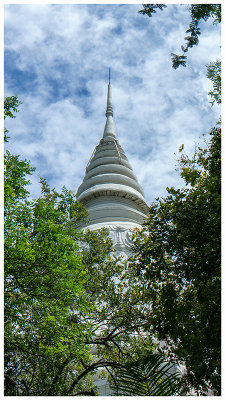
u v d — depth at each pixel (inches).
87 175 1715.1
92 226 1293.1
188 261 399.9
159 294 432.5
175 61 403.5
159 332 420.2
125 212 1427.2
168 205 422.3
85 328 541.3
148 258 426.3
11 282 462.6
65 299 497.7
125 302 649.0
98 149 1894.7
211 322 360.8
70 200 732.7
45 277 465.1
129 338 655.8
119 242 1196.5
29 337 478.0
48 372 491.8
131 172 1701.5
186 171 439.8
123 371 338.6
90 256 741.3
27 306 479.5
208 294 373.7
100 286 688.4
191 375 358.3
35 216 526.9
